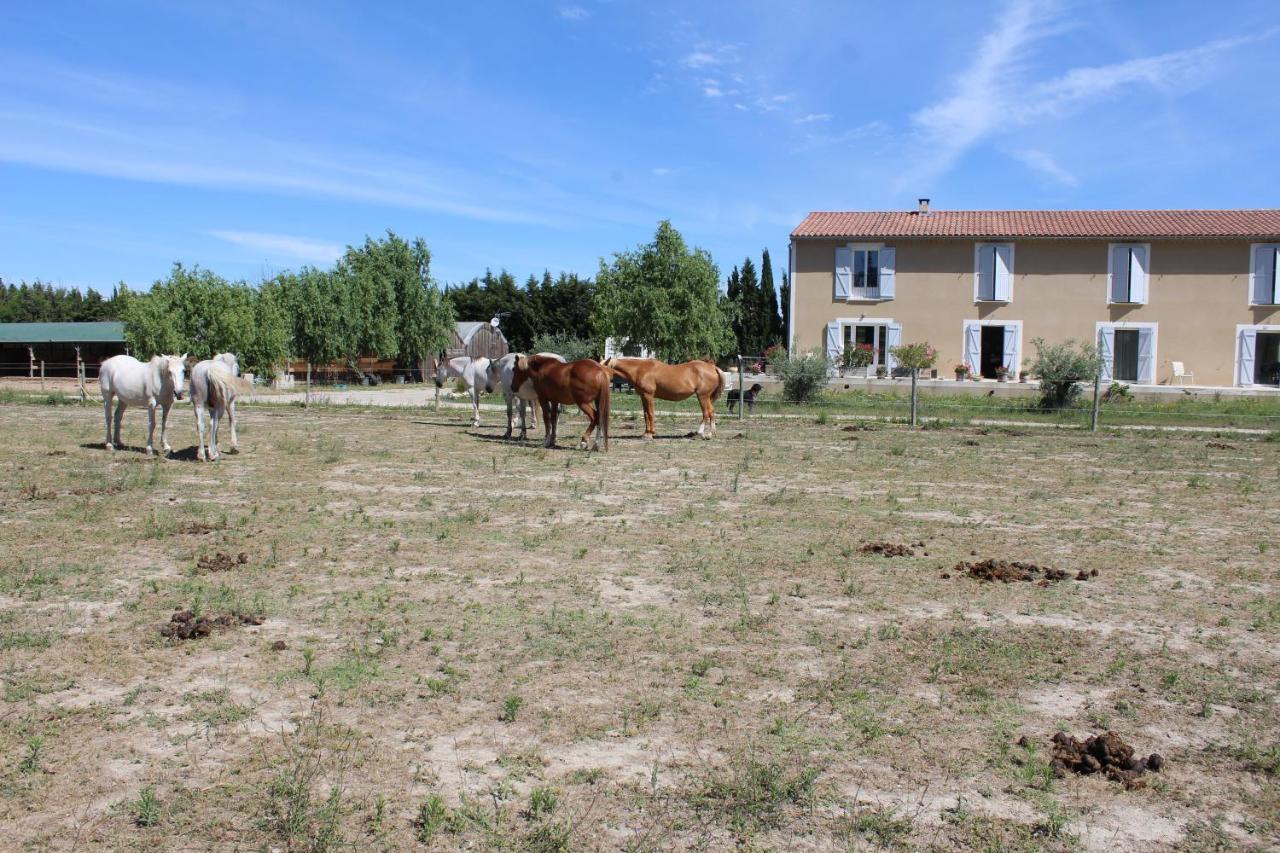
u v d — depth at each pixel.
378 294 54.50
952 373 32.81
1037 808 3.65
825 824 3.49
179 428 18.67
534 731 4.26
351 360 52.72
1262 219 32.50
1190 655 5.41
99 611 6.00
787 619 5.98
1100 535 8.75
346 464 13.19
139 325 41.66
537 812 3.52
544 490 11.04
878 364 33.00
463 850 3.28
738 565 7.38
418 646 5.37
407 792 3.68
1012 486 11.88
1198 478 12.54
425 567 7.24
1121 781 3.85
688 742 4.17
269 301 45.34
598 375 15.02
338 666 5.03
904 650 5.42
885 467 13.61
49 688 4.68
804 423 21.59
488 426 20.02
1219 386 31.50
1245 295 31.16
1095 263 31.91
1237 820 3.59
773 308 60.03
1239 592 6.80
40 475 11.69
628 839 3.37
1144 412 24.34
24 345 59.78
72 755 3.96
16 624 5.69
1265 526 9.28
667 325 35.16
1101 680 5.00
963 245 32.47
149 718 4.34
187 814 3.50
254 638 5.48
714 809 3.59
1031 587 6.85
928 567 7.41
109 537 8.12
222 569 7.07
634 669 5.06
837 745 4.16
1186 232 31.27
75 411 22.98
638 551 7.85
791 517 9.46
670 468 13.17
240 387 14.49
